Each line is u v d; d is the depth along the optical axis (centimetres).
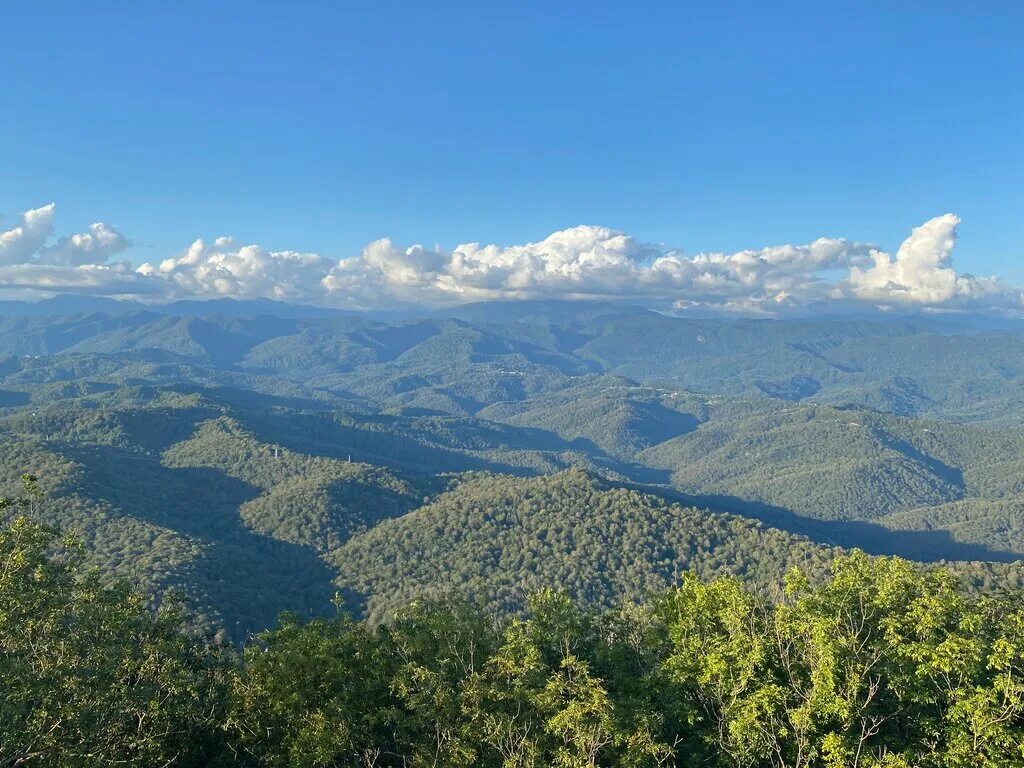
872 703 3155
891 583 3406
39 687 2817
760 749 3047
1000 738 2714
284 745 3378
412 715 3391
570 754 3012
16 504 3419
